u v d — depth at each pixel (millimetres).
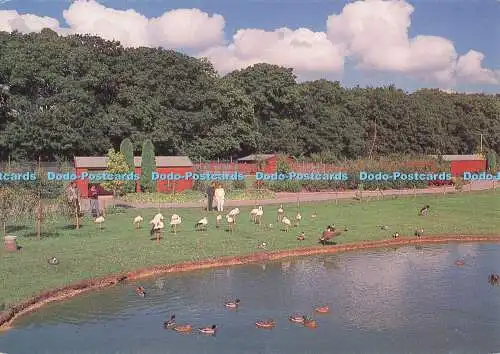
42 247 23688
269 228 30297
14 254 22109
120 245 24547
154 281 19953
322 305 17312
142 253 23062
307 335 14711
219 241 26078
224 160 80625
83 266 20531
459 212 39344
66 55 67688
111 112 70312
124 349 13344
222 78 87812
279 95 92188
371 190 60094
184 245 24906
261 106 91812
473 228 31875
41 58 65500
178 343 14008
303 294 18547
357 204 43969
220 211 37938
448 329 15289
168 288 19062
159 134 70375
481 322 15914
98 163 52500
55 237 26391
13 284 17828
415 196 51406
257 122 88875
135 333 14609
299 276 21031
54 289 17609
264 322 15336
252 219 34000
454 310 17016
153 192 52000
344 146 94812
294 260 23922
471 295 18703
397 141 99875
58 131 64000
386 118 99812
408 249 26844
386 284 20016
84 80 67438
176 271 21484
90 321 15578
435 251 26375
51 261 20547
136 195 47781
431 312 16797
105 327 15094
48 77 65312
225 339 14234
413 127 100375
